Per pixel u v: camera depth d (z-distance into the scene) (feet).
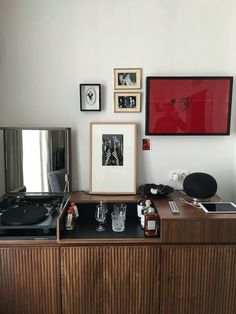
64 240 5.22
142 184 6.73
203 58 6.37
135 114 6.55
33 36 6.29
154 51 6.34
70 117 6.55
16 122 6.56
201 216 5.22
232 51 6.36
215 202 5.91
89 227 5.81
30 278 5.31
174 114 6.48
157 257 5.31
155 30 6.28
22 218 5.40
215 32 6.30
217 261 5.34
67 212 5.74
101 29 6.28
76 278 5.33
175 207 5.60
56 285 5.33
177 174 6.70
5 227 5.21
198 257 5.32
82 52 6.34
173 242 5.27
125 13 6.23
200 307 5.49
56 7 6.22
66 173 6.49
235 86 6.50
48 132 6.40
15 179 6.55
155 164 6.72
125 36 6.30
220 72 6.41
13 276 5.30
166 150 6.68
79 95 6.48
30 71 6.40
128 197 6.31
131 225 5.93
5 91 6.46
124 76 6.39
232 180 6.79
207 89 6.40
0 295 5.35
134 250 5.28
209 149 6.69
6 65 6.38
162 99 6.43
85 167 6.72
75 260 5.28
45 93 6.48
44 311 5.41
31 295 5.36
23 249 5.23
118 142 6.50
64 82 6.44
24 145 6.45
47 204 6.30
